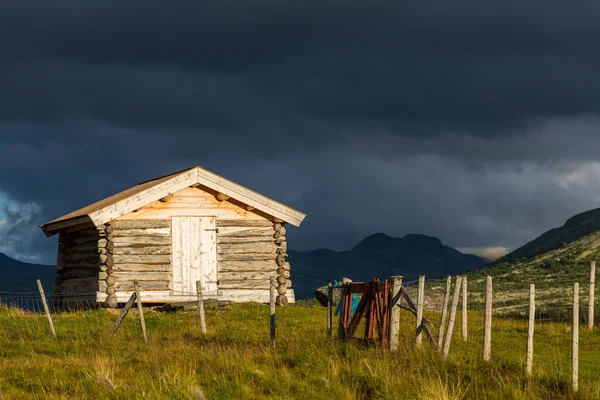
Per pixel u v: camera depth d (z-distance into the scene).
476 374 20.45
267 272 44.50
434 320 37.25
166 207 43.06
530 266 145.12
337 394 18.70
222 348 26.14
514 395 18.36
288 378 20.12
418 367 21.06
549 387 19.47
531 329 20.59
